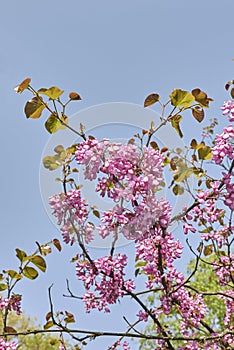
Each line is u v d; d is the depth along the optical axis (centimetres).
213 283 1162
